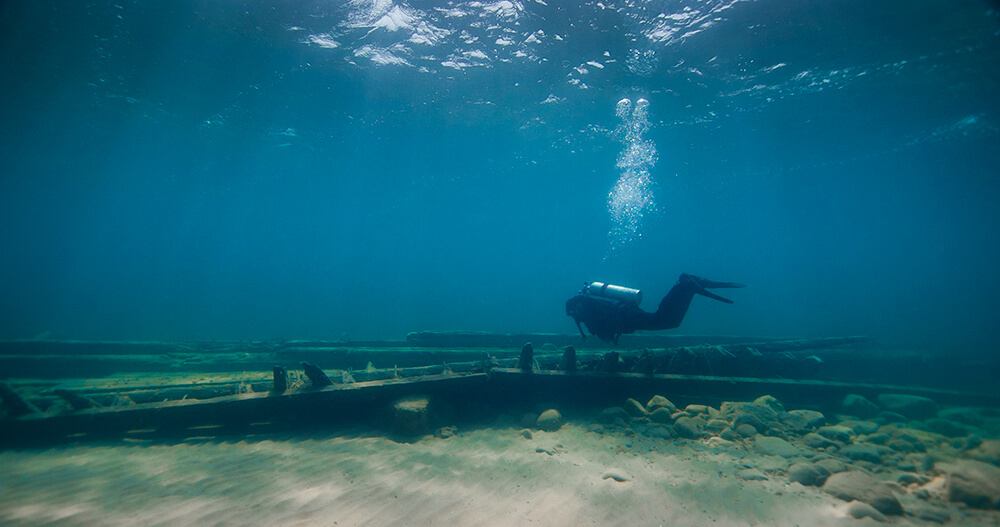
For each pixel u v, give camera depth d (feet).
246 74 47.65
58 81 50.42
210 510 11.79
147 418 18.39
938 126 61.11
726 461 15.52
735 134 67.41
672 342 42.45
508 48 41.06
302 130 68.90
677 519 11.27
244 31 38.68
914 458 15.08
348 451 17.10
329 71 46.50
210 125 67.10
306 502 12.41
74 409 18.28
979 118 57.00
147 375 34.68
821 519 11.09
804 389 22.74
